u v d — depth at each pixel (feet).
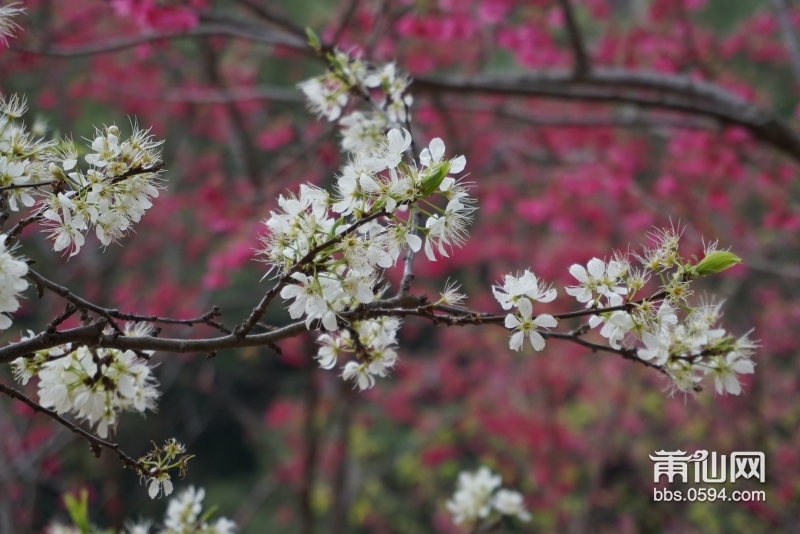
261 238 5.89
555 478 31.35
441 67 26.09
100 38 25.41
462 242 5.89
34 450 23.07
